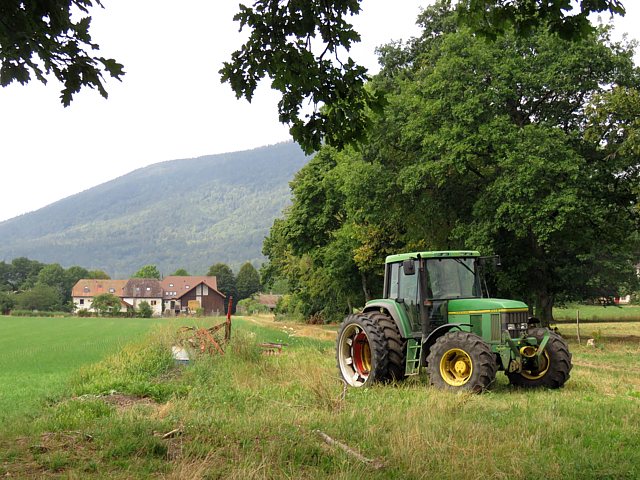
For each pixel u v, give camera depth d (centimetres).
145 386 1101
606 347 2194
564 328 3975
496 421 780
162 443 645
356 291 4269
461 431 710
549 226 2064
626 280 4369
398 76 3033
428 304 1159
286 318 6819
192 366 1399
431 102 2341
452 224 2653
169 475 550
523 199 2103
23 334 3681
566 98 2317
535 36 2258
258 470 547
